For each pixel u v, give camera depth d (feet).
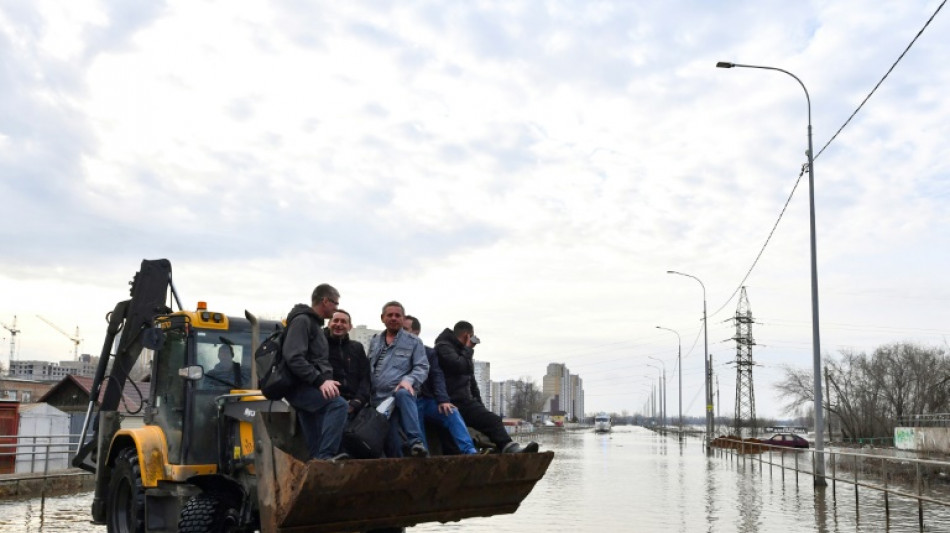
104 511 38.63
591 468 113.50
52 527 47.78
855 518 56.90
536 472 29.86
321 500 24.49
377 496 25.81
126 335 40.24
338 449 26.61
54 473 73.56
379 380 29.27
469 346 32.35
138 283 40.55
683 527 50.98
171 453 34.30
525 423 371.97
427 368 29.50
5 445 70.28
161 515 34.01
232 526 31.94
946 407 272.72
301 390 26.61
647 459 139.03
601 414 411.95
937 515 58.80
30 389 223.71
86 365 472.03
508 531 49.06
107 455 38.09
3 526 48.26
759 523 53.36
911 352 298.15
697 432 408.26
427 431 31.60
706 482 88.89
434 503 27.73
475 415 31.42
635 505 64.13
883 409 296.51
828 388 309.42
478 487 28.40
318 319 27.58
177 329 35.63
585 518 55.47
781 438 195.83
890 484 80.74
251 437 32.60
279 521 24.49
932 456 143.64
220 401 33.37
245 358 36.01
